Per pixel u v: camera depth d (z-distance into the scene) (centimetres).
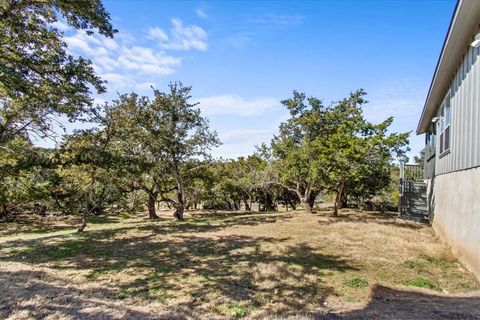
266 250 799
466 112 676
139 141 1357
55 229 1296
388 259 714
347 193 1923
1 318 384
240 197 2411
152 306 442
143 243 892
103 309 420
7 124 919
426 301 454
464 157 686
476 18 564
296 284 546
